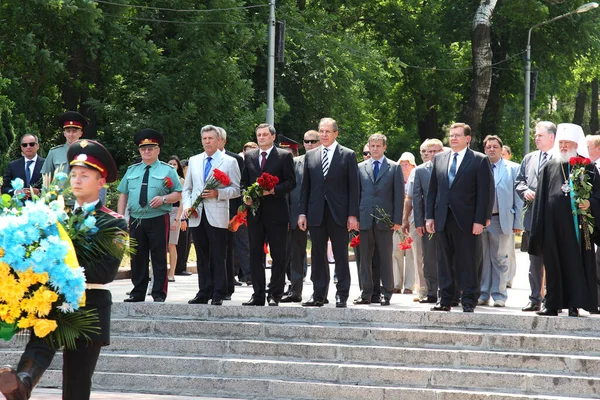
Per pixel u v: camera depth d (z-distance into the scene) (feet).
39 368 21.29
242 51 127.44
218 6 118.62
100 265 22.66
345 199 43.42
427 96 168.76
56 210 21.77
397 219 46.93
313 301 43.39
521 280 66.64
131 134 114.42
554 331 38.14
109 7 110.42
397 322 39.45
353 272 73.56
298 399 35.86
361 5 159.43
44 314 20.95
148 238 44.06
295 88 137.49
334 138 44.16
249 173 44.14
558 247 39.58
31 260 20.75
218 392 36.60
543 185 40.19
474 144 136.15
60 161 46.75
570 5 154.92
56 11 98.84
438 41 161.58
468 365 36.70
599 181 39.93
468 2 156.76
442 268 42.22
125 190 45.06
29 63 101.96
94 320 22.27
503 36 158.51
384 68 158.40
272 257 43.42
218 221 43.37
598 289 42.55
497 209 46.55
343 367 36.55
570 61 159.94
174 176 44.80
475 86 136.05
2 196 21.99
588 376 35.55
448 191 41.93
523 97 163.94
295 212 47.78
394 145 179.42
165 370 37.81
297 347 38.01
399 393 35.12
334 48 136.87
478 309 44.73
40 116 113.39
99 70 118.21
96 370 38.17
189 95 118.73
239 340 39.11
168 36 124.16
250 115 122.31
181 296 51.03
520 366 36.27
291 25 134.82
